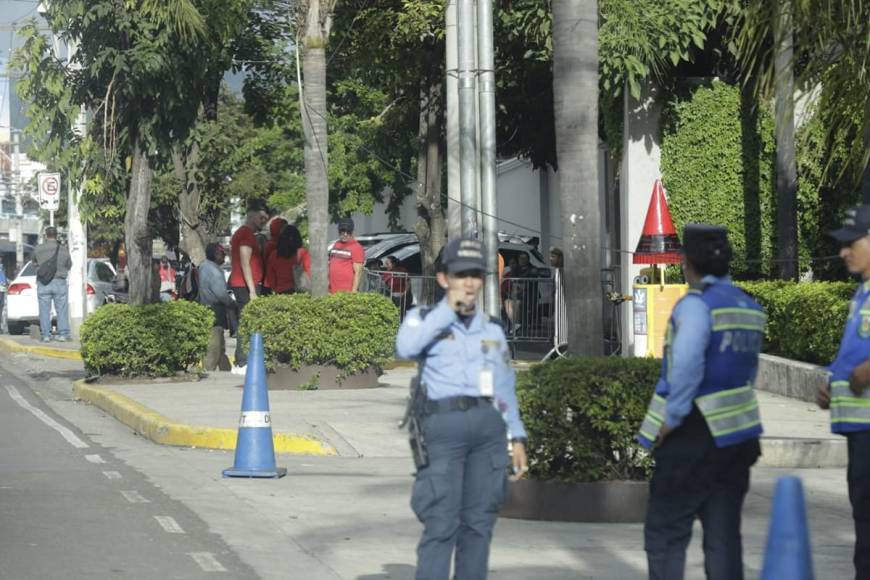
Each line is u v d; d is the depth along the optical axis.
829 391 8.21
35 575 9.35
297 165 57.06
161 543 10.51
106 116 22.78
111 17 22.42
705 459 7.55
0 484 13.14
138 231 23.38
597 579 9.48
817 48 11.49
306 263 24.27
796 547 5.00
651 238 21.61
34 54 22.70
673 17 22.78
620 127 25.11
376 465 14.80
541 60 26.23
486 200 17.67
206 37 22.53
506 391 7.99
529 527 11.31
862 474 7.94
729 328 7.55
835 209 24.48
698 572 9.74
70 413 19.77
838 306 18.22
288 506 12.21
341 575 9.59
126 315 21.61
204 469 14.34
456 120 18.84
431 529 7.78
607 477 11.51
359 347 20.38
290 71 36.16
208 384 21.69
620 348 25.33
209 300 24.92
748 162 24.58
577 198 11.93
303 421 16.81
